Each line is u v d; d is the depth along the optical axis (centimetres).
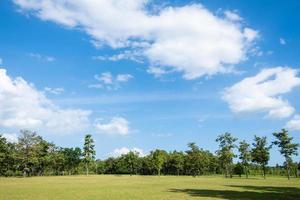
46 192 4797
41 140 15362
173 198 3938
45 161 15512
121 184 7425
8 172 14650
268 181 9294
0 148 13138
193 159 14962
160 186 6650
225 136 13150
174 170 18725
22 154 13862
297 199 3841
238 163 14162
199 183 8006
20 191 4944
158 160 16138
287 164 10450
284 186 6619
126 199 3788
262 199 3816
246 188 5978
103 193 4712
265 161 11350
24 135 14025
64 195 4278
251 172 17050
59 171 18812
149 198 3925
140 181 9169
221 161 14225
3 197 3884
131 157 18162
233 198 3950
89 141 16012
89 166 19825
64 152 18862
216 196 4231
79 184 7344
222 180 10062
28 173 15775
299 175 15512
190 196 4219
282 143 10312
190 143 15275
